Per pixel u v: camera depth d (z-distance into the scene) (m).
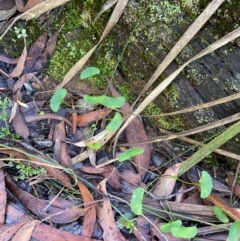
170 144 0.48
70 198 0.45
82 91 0.49
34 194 0.45
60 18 0.47
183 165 0.46
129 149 0.44
